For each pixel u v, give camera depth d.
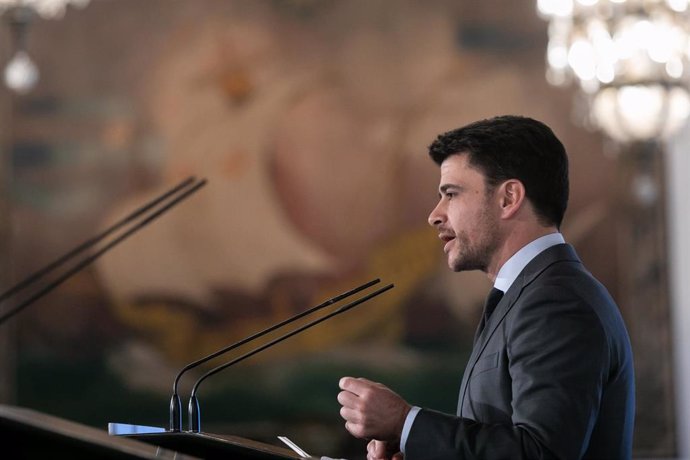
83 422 26.78
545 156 8.08
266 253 27.36
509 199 8.03
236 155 27.55
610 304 7.75
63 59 27.55
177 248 27.31
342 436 26.55
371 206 27.45
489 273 8.31
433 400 26.86
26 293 26.98
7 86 27.31
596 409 7.27
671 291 26.67
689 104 18.33
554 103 27.45
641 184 26.20
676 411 26.31
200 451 7.65
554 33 19.42
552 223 8.13
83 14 27.62
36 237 27.19
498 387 7.67
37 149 27.39
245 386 26.86
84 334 27.03
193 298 27.22
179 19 27.67
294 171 27.50
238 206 27.45
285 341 27.00
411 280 27.22
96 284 27.17
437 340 27.03
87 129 27.48
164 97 27.59
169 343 27.05
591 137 27.17
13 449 4.79
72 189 27.34
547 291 7.56
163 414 26.83
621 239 26.91
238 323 27.17
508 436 7.12
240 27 27.70
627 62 18.22
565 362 7.25
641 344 26.55
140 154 27.45
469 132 8.17
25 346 26.88
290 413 26.73
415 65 27.70
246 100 27.66
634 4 18.31
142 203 27.41
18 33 19.20
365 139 27.55
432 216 8.32
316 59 27.70
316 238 27.39
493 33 27.70
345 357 26.98
